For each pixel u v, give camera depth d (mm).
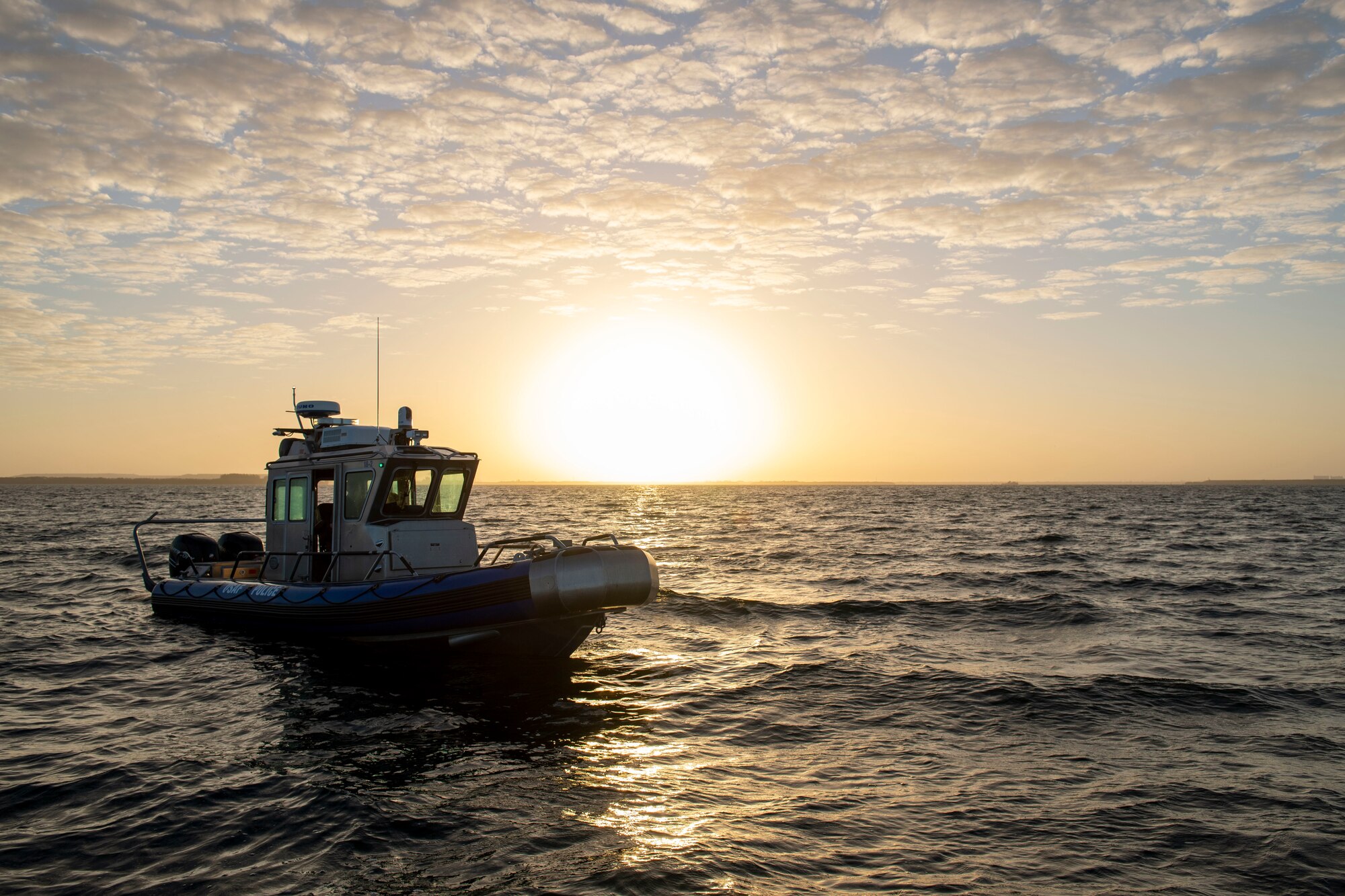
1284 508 81875
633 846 5594
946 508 84875
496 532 40938
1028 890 5004
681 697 9734
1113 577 21672
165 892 4961
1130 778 6984
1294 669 10977
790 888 4996
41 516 58031
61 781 6863
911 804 6402
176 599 14375
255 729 8461
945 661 11562
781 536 40781
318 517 12867
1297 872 5246
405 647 11180
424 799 6512
